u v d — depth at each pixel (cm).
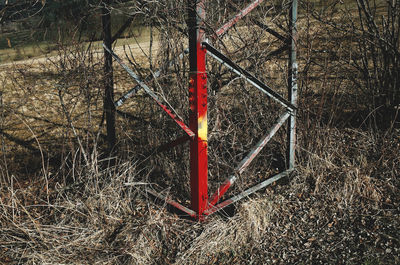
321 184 362
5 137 531
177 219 326
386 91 446
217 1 336
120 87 664
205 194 315
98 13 349
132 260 284
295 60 366
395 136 428
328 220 324
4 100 621
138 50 849
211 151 373
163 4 326
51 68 502
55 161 466
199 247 296
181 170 371
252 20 360
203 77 283
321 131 406
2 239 309
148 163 386
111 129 398
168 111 310
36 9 338
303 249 295
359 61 531
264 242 306
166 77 359
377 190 351
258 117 405
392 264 268
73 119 531
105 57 375
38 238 307
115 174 359
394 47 426
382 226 307
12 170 450
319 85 477
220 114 380
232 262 288
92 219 316
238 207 332
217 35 299
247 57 361
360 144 420
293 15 357
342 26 438
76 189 365
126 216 331
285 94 398
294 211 339
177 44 342
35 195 381
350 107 502
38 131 544
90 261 283
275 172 398
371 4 536
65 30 346
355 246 290
